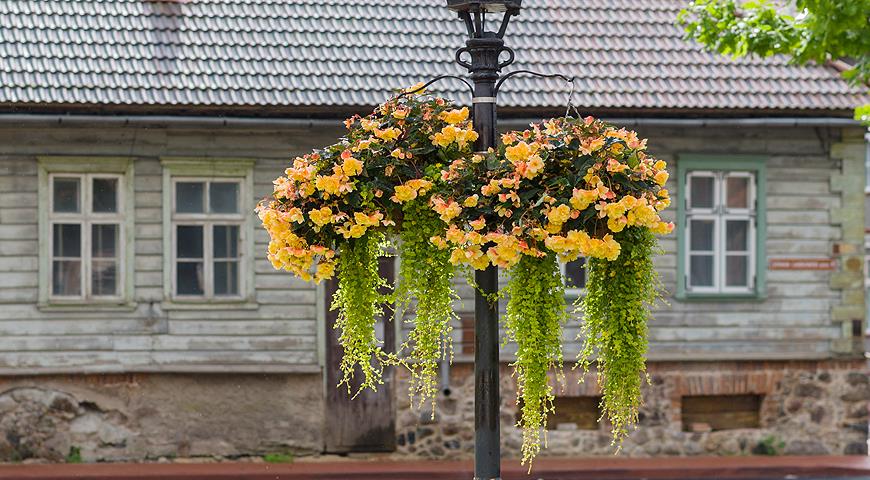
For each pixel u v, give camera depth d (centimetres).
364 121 814
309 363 1769
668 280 1827
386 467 1706
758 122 1789
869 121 1412
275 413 1762
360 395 1772
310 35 1812
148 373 1741
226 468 1691
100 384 1734
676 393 1822
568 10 1931
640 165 784
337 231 801
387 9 1877
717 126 1803
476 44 797
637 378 820
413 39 1831
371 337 837
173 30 1789
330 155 812
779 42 1383
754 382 1841
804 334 1852
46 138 1723
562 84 1780
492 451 793
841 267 1861
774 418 1845
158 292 1747
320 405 1769
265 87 1711
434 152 808
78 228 1738
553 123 796
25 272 1725
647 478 1703
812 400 1852
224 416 1755
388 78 1758
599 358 845
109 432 1734
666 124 1775
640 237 806
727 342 1838
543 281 795
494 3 794
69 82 1680
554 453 1808
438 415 1775
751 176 1847
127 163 1739
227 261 1764
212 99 1684
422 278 808
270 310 1762
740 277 1848
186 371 1742
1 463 1712
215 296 1758
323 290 1769
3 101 1642
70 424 1728
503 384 1789
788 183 1850
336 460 1764
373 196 803
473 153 800
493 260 766
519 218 771
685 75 1825
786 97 1809
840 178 1859
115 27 1778
